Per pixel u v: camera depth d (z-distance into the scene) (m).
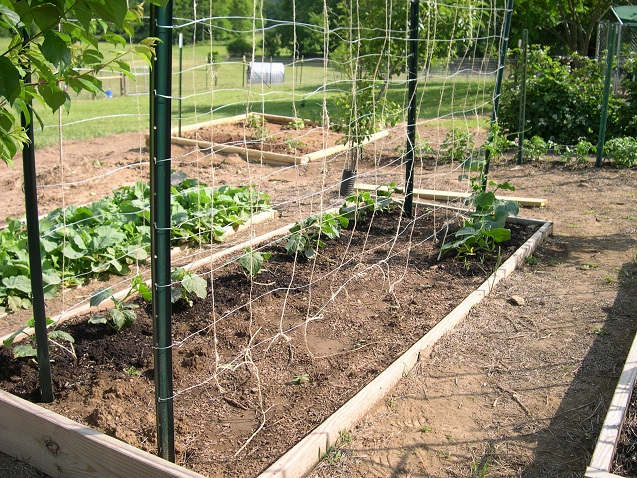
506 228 6.66
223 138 12.25
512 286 5.48
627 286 5.42
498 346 4.48
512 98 12.05
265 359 4.25
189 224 6.62
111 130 14.26
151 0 2.22
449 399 3.88
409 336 4.55
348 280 5.49
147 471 2.98
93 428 3.44
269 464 3.25
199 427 3.57
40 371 3.68
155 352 3.03
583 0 24.45
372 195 8.05
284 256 5.97
